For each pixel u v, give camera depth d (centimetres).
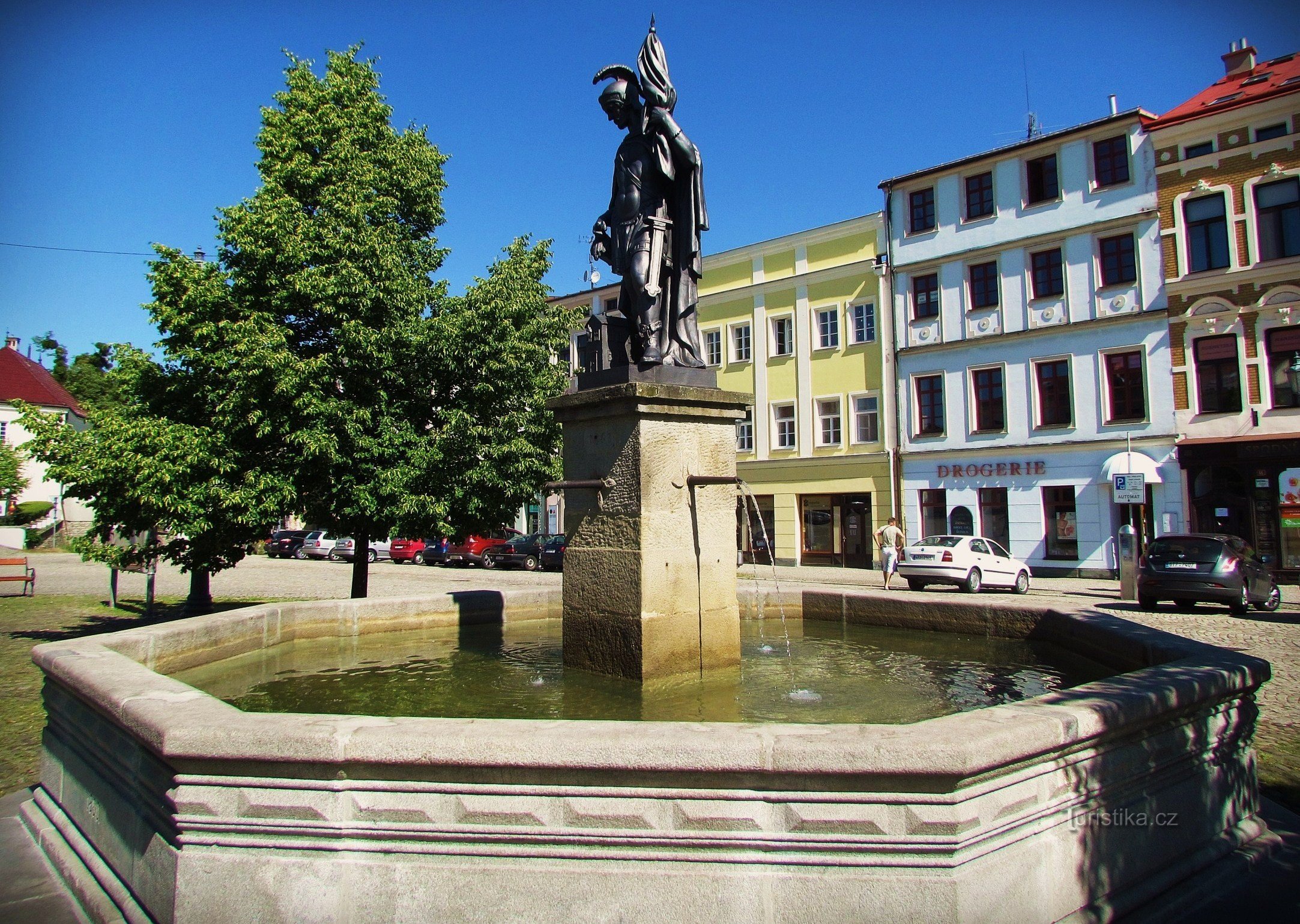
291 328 1234
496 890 282
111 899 349
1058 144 2709
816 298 3309
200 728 298
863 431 3178
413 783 288
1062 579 2620
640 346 609
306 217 1259
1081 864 318
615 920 278
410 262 1377
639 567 562
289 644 745
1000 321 2822
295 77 1348
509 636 817
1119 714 325
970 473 2866
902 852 273
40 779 503
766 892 275
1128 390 2559
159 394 1221
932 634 785
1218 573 1549
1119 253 2603
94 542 1195
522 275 1379
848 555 3203
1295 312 2275
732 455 621
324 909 289
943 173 2962
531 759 279
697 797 278
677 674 575
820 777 274
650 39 642
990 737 279
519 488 1300
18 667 1030
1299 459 2233
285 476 1185
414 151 1397
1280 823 452
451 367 1285
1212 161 2416
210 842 299
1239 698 418
